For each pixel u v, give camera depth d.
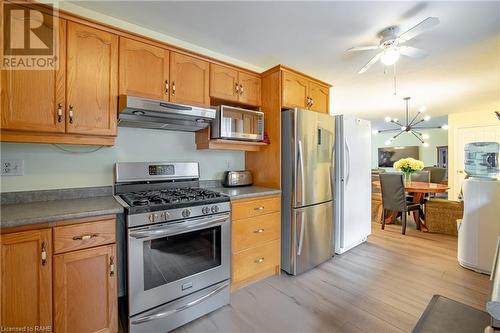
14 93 1.36
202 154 2.49
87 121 1.58
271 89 2.49
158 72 1.85
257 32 2.05
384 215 3.96
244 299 1.95
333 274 2.38
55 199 1.72
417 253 2.91
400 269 2.48
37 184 1.67
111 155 1.96
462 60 2.59
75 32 1.53
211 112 1.99
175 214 1.60
